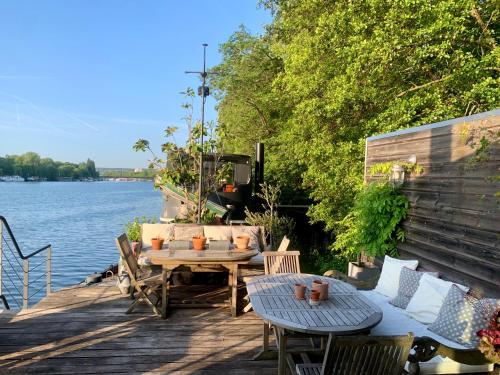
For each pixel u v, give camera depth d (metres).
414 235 4.85
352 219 8.74
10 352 3.75
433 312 3.72
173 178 7.77
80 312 4.83
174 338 4.14
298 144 10.45
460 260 3.88
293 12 10.38
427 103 7.87
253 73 15.74
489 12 7.18
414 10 6.93
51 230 22.42
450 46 6.89
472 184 3.72
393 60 7.27
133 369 3.47
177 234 6.19
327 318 2.97
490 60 6.84
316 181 10.13
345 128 9.04
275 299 3.42
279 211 13.20
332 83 8.66
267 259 4.91
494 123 3.47
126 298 5.36
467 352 3.03
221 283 6.19
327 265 10.30
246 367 3.55
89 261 14.58
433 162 4.46
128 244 5.13
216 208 8.99
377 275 5.04
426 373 3.07
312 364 2.86
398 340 2.29
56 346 3.89
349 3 7.46
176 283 6.13
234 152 16.81
